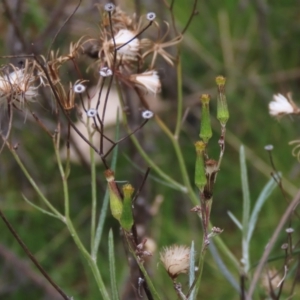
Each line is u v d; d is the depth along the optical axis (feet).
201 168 1.65
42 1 2.95
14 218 2.80
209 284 2.58
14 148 1.78
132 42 1.81
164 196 2.82
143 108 2.01
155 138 3.00
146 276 1.67
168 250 1.70
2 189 2.82
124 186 1.64
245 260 1.90
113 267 1.71
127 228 1.65
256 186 2.92
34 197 2.81
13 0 2.57
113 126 2.76
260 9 3.05
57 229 2.79
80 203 2.86
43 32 2.42
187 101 3.05
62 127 2.34
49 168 2.91
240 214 2.87
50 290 2.48
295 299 2.25
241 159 1.90
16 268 2.55
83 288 2.61
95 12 2.61
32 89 1.75
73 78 2.27
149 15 1.76
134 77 1.84
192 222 2.79
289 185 2.78
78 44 1.78
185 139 3.04
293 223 2.63
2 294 2.64
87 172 2.59
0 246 2.43
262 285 1.90
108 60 1.79
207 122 1.66
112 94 2.67
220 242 1.91
